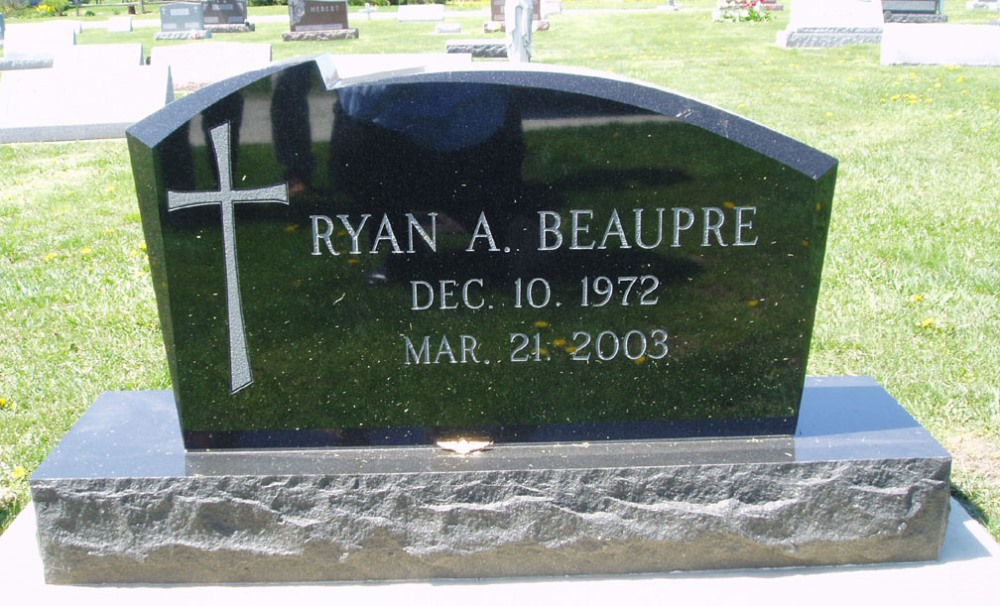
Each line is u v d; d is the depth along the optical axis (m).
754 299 3.19
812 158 3.05
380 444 3.32
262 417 3.27
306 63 2.96
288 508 3.10
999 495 3.60
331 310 3.18
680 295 3.19
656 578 3.16
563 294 3.19
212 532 3.11
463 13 29.44
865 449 3.17
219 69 14.79
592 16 25.25
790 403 3.29
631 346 3.24
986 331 4.86
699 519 3.12
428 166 3.05
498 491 3.10
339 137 3.02
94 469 3.11
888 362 4.59
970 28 13.91
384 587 3.14
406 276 3.15
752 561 3.19
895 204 6.96
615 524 3.12
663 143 3.04
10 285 5.91
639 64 15.33
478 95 2.99
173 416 3.52
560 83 2.99
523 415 3.31
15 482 3.81
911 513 3.14
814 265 3.15
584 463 3.13
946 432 4.02
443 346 3.23
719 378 3.27
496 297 3.19
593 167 3.06
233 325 3.18
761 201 3.09
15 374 4.74
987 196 7.12
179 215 3.07
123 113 11.37
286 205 3.07
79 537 3.11
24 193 8.45
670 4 27.78
